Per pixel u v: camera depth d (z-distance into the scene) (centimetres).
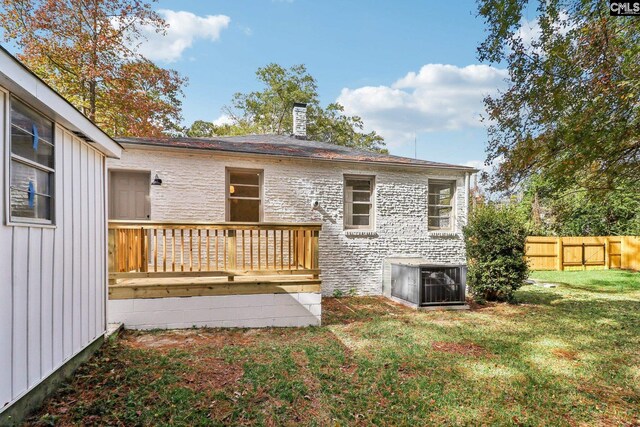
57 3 1367
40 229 309
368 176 933
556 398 366
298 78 2878
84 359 402
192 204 776
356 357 461
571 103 439
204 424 289
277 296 605
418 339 548
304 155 871
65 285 355
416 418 318
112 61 1530
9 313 264
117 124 1623
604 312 746
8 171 266
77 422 283
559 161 487
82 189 401
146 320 550
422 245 967
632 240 1461
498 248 838
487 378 409
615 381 409
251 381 374
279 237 841
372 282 924
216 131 2766
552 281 1183
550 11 450
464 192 1008
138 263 565
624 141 435
